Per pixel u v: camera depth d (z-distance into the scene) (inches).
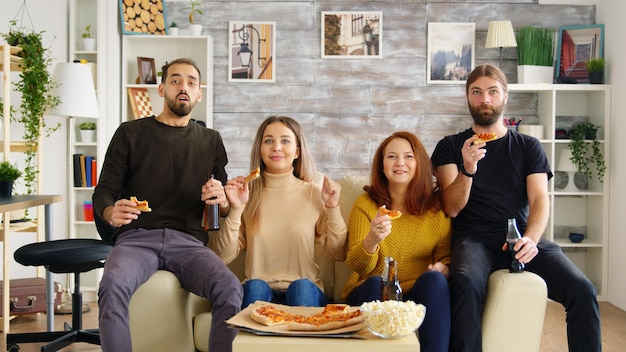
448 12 219.0
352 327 82.8
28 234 194.2
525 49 212.8
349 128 220.7
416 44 219.8
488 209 118.6
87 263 133.7
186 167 117.0
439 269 109.5
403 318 79.8
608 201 202.8
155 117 120.5
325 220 116.3
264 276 113.3
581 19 217.3
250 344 79.0
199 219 116.8
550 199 207.2
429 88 220.1
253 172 111.0
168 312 104.1
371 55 219.5
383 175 115.1
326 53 220.1
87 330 146.3
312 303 103.6
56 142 207.0
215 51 220.4
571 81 211.5
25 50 170.7
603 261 202.7
